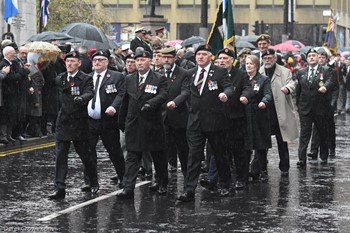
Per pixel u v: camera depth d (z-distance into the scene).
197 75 18.47
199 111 18.33
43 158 25.77
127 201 18.36
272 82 22.48
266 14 109.00
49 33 34.25
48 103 32.19
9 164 24.27
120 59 33.62
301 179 21.89
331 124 26.84
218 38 23.64
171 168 22.95
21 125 30.34
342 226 15.68
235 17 109.44
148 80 18.44
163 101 18.41
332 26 47.00
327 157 25.52
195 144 18.39
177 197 18.92
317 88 24.72
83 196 18.98
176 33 109.19
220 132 18.50
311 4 111.00
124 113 18.81
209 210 17.30
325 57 26.80
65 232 15.06
